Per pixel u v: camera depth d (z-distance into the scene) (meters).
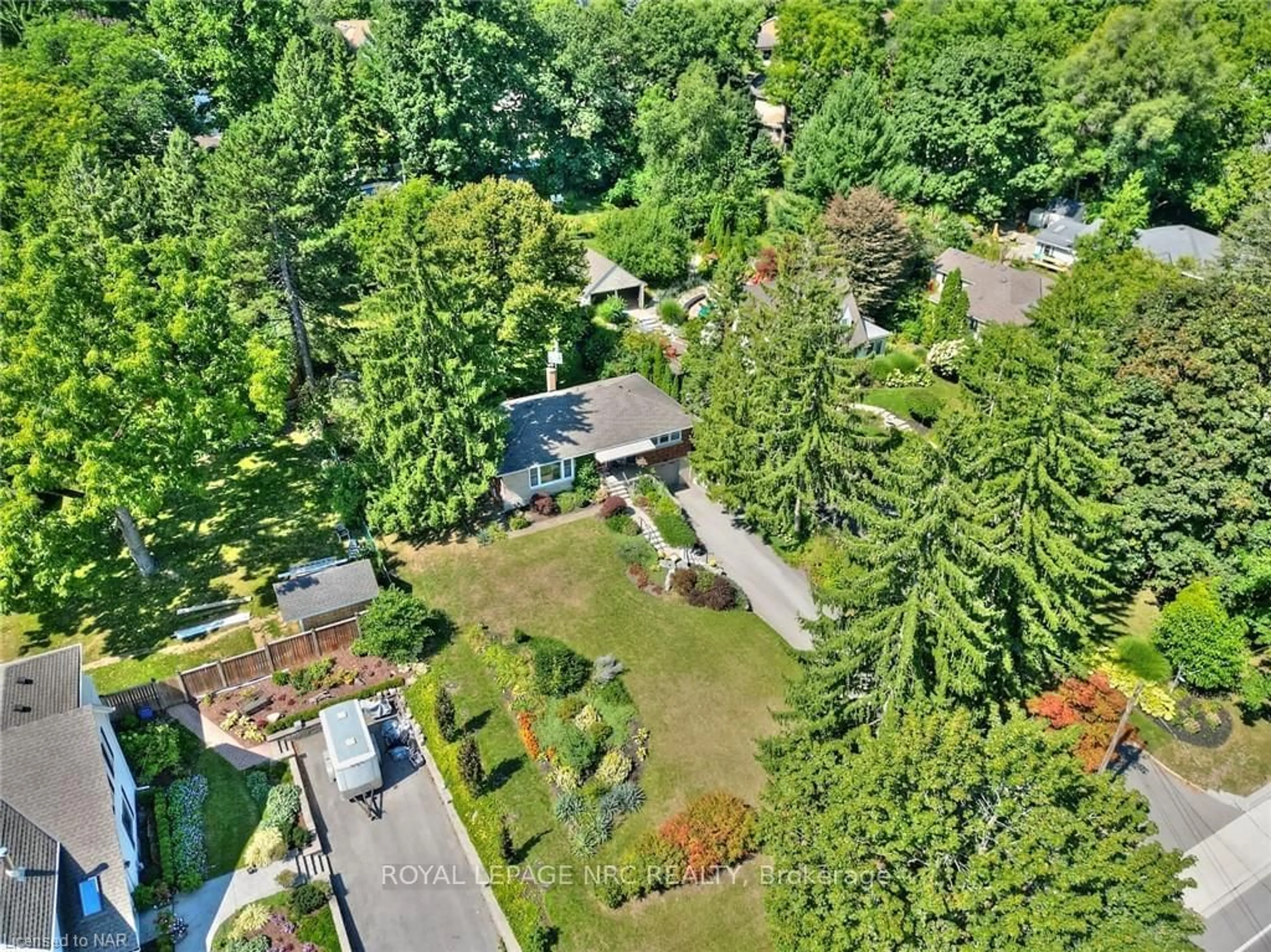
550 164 85.75
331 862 27.81
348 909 26.45
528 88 81.19
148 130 66.44
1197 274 50.88
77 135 57.59
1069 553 28.38
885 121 73.81
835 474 40.00
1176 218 80.38
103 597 37.19
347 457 46.47
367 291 51.44
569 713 32.06
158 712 32.16
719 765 30.77
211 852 27.66
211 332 36.88
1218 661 33.69
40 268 32.66
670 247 69.81
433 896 26.91
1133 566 38.03
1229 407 35.75
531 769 30.56
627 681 34.03
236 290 47.94
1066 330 28.70
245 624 35.97
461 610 37.28
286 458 46.72
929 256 67.56
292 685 33.47
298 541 40.66
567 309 52.41
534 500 43.84
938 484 24.64
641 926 25.92
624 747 31.19
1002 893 19.17
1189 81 70.12
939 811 19.69
